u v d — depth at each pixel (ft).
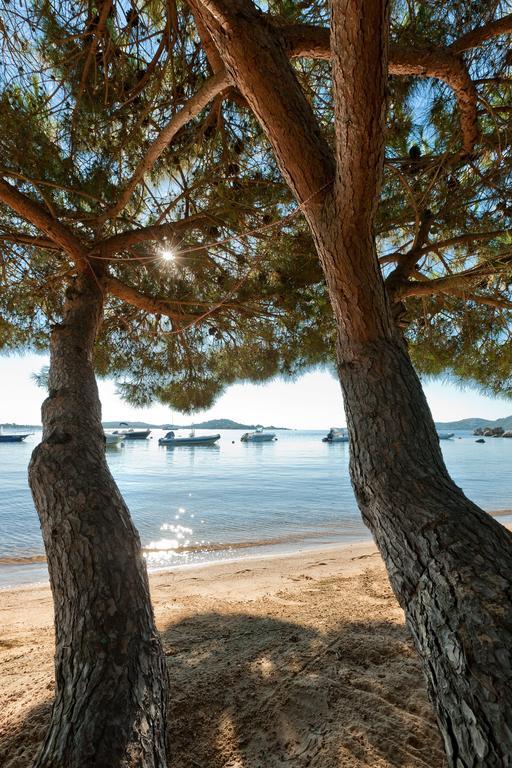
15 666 8.89
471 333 13.62
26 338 14.83
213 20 4.85
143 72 8.81
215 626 10.71
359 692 7.04
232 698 7.06
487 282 10.75
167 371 17.70
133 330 15.57
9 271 12.49
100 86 9.44
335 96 4.40
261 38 4.89
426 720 6.27
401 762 5.53
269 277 12.41
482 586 3.70
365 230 5.33
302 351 15.30
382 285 5.93
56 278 12.25
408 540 4.43
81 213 11.10
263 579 16.98
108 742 3.59
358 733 6.06
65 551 4.99
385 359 5.81
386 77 4.19
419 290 10.04
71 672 4.18
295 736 6.15
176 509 43.39
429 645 3.75
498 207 10.28
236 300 12.60
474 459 127.75
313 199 5.44
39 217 8.91
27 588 18.63
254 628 10.37
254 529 34.76
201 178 11.26
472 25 8.18
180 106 9.62
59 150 10.53
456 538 4.18
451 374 15.51
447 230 11.46
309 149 5.27
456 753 3.24
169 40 8.39
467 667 3.34
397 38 8.27
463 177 10.76
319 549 26.58
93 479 5.72
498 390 15.28
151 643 4.52
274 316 13.70
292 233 11.74
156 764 3.63
